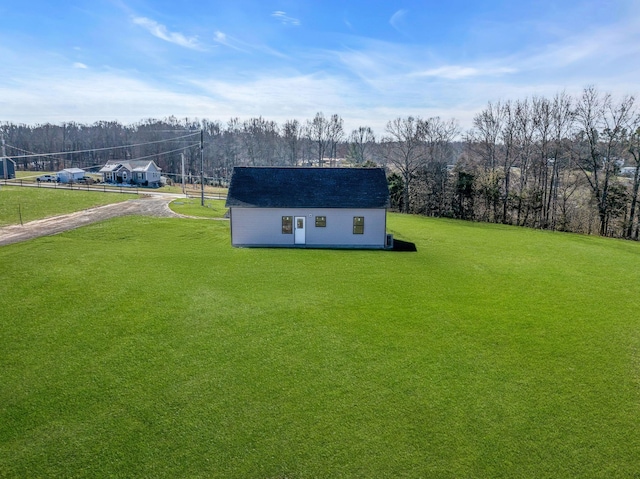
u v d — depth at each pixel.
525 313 15.70
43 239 26.47
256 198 26.81
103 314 14.91
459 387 10.84
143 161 76.44
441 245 27.81
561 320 15.12
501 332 14.05
